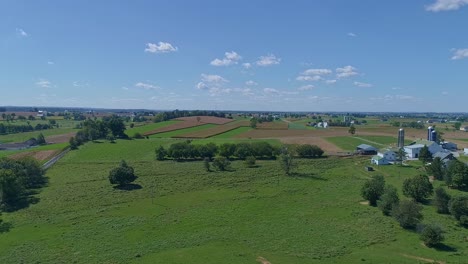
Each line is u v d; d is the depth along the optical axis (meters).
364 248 61.84
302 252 60.31
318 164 140.50
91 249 62.97
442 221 73.88
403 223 70.94
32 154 156.25
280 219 77.25
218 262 56.91
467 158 146.12
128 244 65.00
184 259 58.16
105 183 111.62
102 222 77.12
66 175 122.81
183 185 109.06
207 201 92.25
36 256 60.44
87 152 164.38
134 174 118.88
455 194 92.19
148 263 56.94
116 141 196.00
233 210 84.12
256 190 102.25
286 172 124.56
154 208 87.06
